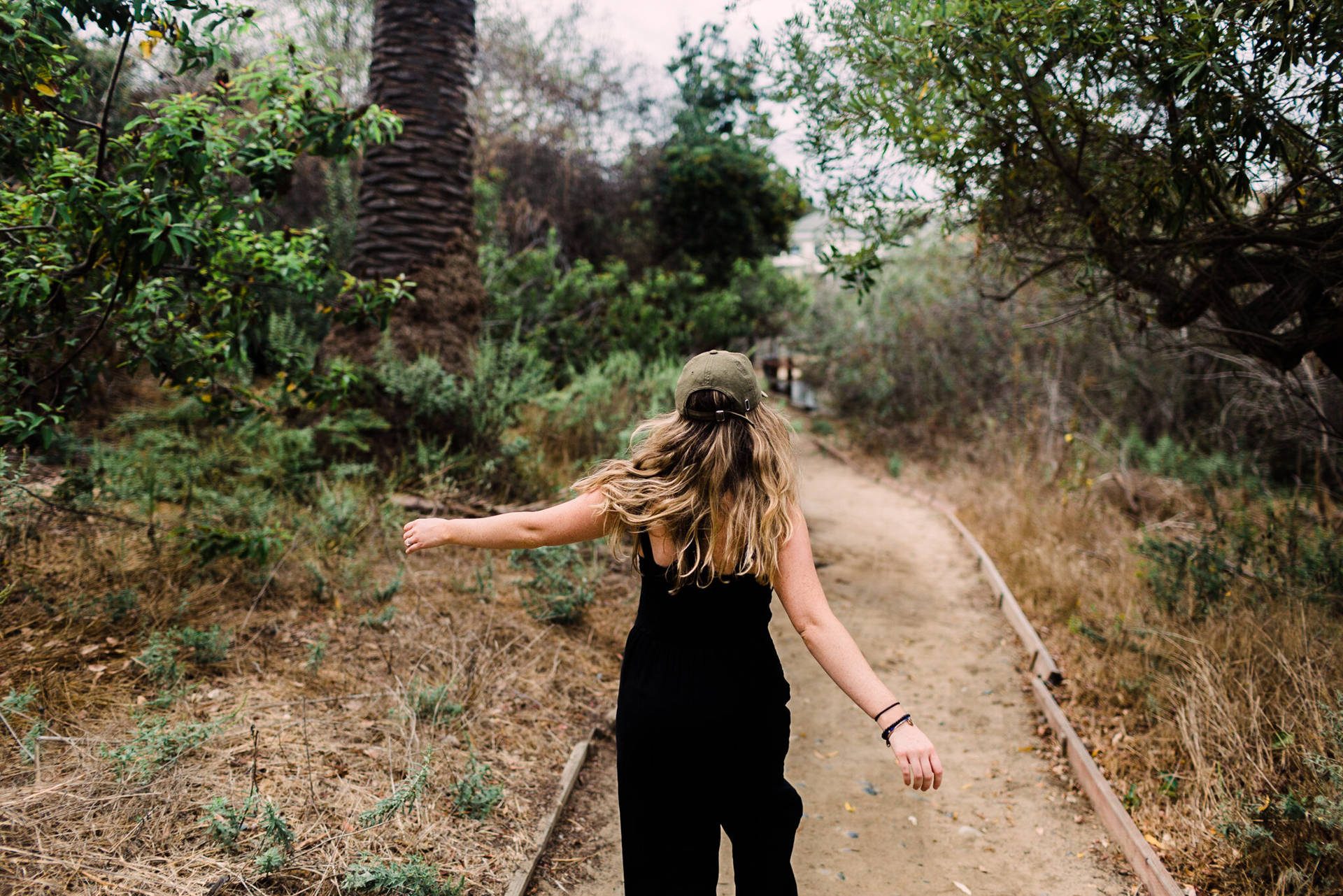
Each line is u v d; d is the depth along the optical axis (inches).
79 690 121.2
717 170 544.7
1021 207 155.2
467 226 261.9
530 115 541.6
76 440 214.8
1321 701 124.1
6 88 115.6
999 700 182.9
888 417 478.9
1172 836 124.7
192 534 160.6
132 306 145.9
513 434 267.4
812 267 589.6
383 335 233.8
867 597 249.3
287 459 219.3
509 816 119.3
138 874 89.4
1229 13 105.3
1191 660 153.8
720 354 81.1
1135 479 319.6
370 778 116.4
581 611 188.2
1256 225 137.2
